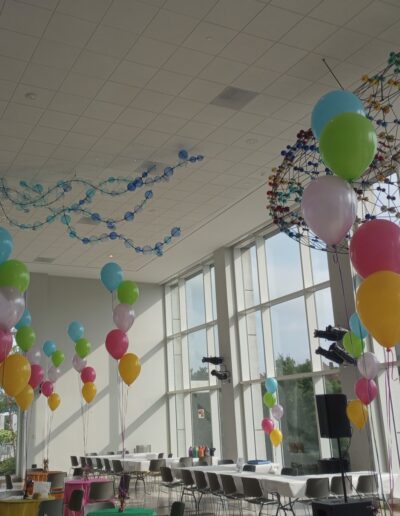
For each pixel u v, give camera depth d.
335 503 4.99
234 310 13.91
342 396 5.85
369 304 3.83
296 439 11.64
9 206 10.40
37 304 15.61
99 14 5.54
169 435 16.86
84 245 13.29
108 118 7.54
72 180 9.41
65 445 15.37
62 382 15.78
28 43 5.93
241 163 9.15
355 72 6.71
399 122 5.95
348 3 5.57
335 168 4.13
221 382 13.88
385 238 3.94
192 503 10.63
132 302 8.48
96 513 5.61
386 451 9.07
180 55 6.26
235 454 13.02
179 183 9.88
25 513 6.32
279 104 7.38
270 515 8.84
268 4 5.53
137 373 8.43
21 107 7.16
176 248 14.16
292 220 7.45
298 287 12.05
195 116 7.60
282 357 12.38
